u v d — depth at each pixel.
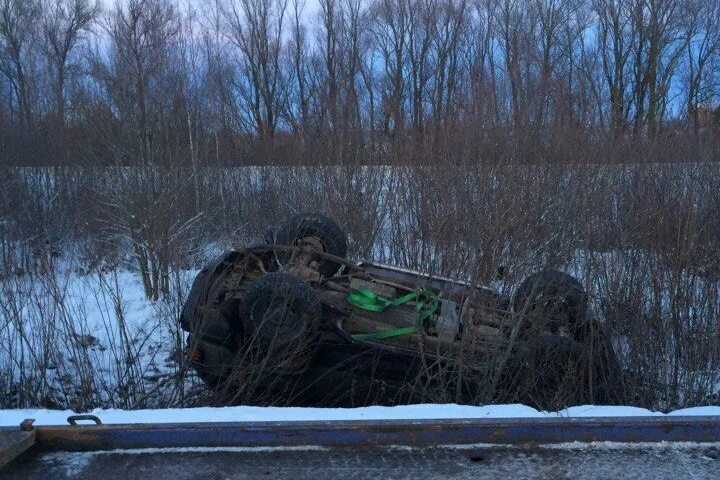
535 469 2.56
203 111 10.20
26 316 5.53
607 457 2.65
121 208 7.70
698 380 5.21
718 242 6.01
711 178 6.75
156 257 6.96
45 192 9.87
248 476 2.52
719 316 5.31
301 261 5.55
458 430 2.76
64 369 5.05
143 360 5.71
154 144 8.45
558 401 4.43
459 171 6.17
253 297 4.51
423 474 2.54
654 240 5.71
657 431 2.76
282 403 4.63
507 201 5.67
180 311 5.36
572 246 5.83
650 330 5.34
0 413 3.53
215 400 4.60
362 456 2.68
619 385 4.93
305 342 4.49
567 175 6.39
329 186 8.02
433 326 4.87
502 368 4.50
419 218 6.77
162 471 2.55
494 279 5.30
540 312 4.71
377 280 5.50
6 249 6.97
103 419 3.39
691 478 2.48
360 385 4.59
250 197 9.46
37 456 2.66
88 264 7.84
